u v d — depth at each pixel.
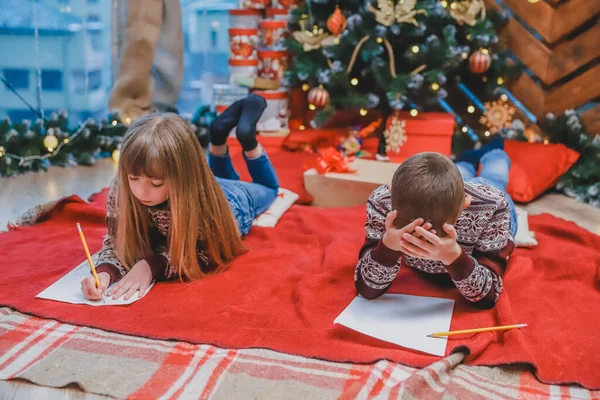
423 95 3.00
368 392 1.28
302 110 3.52
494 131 3.15
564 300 1.71
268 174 2.31
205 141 3.48
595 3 2.85
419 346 1.46
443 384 1.32
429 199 1.40
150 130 1.63
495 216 1.64
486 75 3.18
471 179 1.93
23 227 2.21
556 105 3.06
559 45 3.00
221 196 1.87
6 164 2.81
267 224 2.25
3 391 1.31
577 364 1.42
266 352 1.44
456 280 1.56
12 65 3.03
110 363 1.39
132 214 1.73
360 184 2.48
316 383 1.33
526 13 3.03
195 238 1.78
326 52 2.93
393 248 1.50
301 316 1.61
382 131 3.34
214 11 3.50
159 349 1.45
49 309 1.60
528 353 1.41
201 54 3.58
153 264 1.77
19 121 3.07
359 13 2.97
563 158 2.81
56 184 2.78
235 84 3.26
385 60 3.12
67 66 3.17
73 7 3.12
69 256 1.96
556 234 2.21
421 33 2.89
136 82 3.31
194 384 1.32
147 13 3.22
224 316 1.59
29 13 3.00
